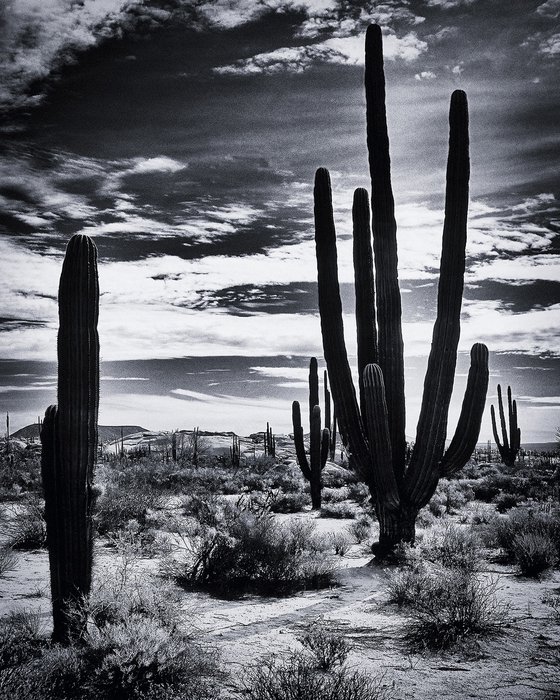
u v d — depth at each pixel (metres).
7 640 6.40
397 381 13.14
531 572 11.27
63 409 7.13
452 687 6.00
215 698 5.58
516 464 48.19
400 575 9.64
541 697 5.76
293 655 6.57
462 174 12.54
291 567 10.67
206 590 10.20
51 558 7.16
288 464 57.59
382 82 13.37
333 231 13.61
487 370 12.67
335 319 13.40
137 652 5.75
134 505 17.28
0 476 30.16
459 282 12.55
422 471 12.67
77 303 7.19
